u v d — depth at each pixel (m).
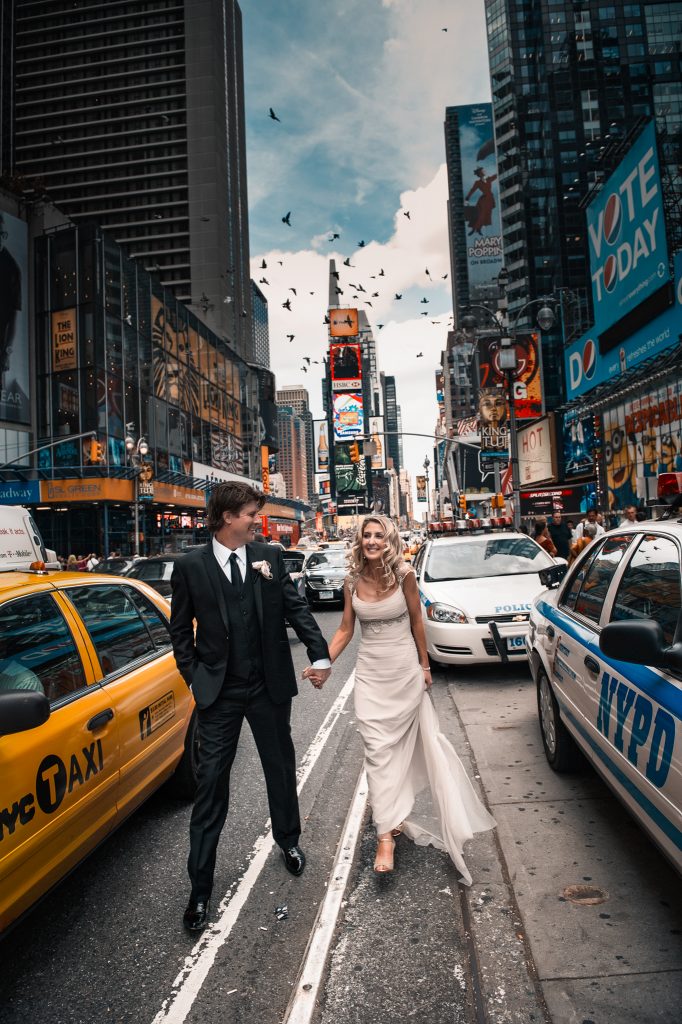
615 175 22.14
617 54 88.81
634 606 3.12
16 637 2.87
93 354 40.41
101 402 40.16
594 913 2.85
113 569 12.61
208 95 113.19
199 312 107.00
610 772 3.19
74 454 40.03
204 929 2.94
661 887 3.04
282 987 2.53
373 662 3.52
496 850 3.53
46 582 3.37
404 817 3.35
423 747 3.48
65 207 112.81
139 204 112.38
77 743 2.91
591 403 25.95
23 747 2.55
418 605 3.54
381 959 2.64
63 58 118.25
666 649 2.33
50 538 43.75
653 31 88.94
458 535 9.77
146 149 113.06
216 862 3.57
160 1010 2.42
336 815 4.16
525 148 89.38
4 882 2.36
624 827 3.65
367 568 3.53
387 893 3.15
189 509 51.19
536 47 90.38
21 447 40.50
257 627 3.21
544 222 88.75
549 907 2.92
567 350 29.05
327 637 11.90
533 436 34.44
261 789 4.66
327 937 2.80
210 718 3.14
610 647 2.38
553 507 27.20
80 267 41.19
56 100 116.69
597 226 24.11
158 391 47.91
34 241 42.03
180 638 3.16
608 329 23.47
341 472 132.75
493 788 4.32
